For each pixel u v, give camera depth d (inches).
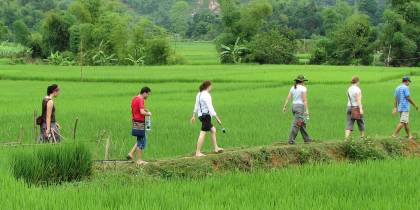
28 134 817.5
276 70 2496.3
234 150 643.5
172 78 1998.0
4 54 4276.6
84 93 1557.6
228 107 1189.7
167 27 7716.5
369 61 3624.5
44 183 484.1
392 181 486.9
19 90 1663.4
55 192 417.7
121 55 3750.0
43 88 1736.0
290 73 2257.6
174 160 577.3
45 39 4079.7
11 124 923.4
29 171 481.4
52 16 4062.5
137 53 3754.9
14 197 392.2
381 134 840.3
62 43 4079.7
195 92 1592.0
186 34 7367.1
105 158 601.6
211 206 389.7
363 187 462.9
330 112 1106.1
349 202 406.0
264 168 588.1
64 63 3641.7
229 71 2437.3
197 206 389.4
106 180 495.8
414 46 3486.7
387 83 1904.5
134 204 388.5
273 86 1776.6
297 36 5876.0
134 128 570.9
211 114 601.9
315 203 403.5
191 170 565.9
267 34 3654.0
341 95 1459.2
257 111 1119.0
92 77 2069.4
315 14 6284.5
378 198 422.9
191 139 769.6
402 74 2341.3
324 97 1405.0
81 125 913.5
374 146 684.7
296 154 646.5
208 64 3496.6
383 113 1087.6
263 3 3833.7
